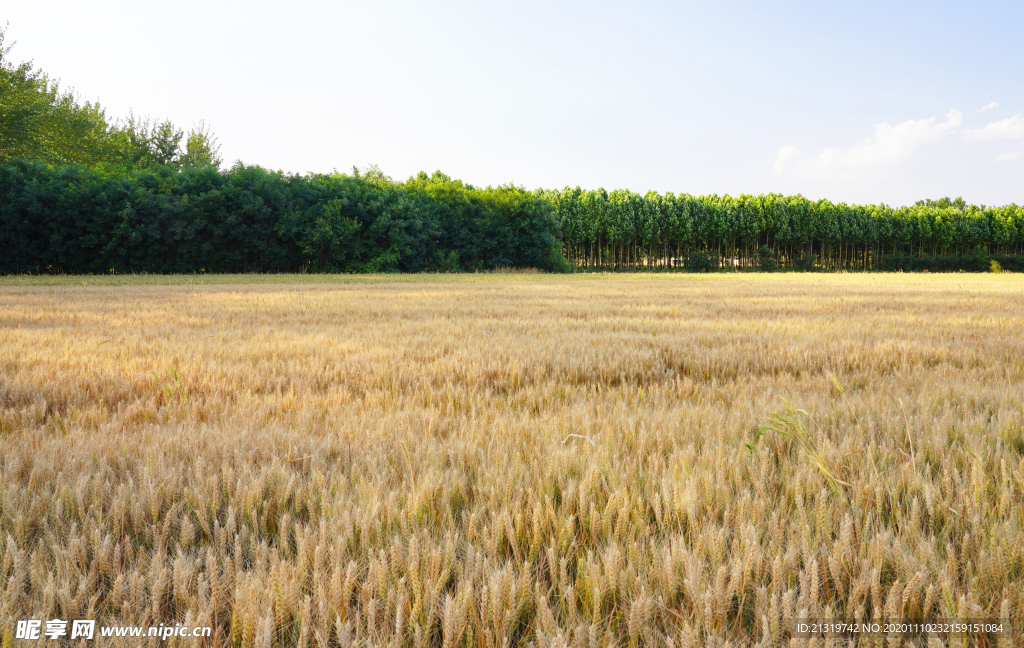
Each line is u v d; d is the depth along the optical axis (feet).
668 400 12.84
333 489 7.16
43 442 8.71
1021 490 6.74
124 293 55.62
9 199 114.32
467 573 5.30
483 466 7.72
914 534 5.86
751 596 5.07
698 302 49.49
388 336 24.09
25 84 127.24
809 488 7.03
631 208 254.27
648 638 4.38
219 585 4.99
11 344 20.24
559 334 24.66
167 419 11.19
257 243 137.90
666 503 6.39
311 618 4.69
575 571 5.59
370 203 154.61
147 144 184.34
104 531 6.14
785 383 14.40
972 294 65.46
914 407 11.17
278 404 12.07
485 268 183.62
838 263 310.04
